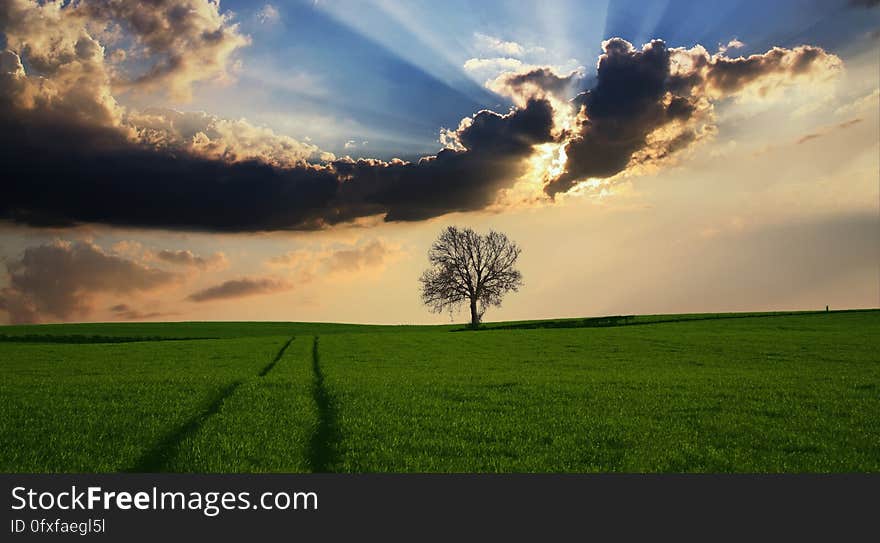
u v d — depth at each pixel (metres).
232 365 37.44
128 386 24.94
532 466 13.34
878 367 33.84
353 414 18.92
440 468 13.30
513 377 29.36
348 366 36.75
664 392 23.67
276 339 64.06
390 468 13.32
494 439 15.70
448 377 29.50
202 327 101.88
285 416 18.25
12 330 87.19
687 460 13.95
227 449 14.27
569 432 16.36
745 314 87.56
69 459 13.66
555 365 36.91
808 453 14.30
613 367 35.34
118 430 16.16
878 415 18.72
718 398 22.19
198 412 18.84
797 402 21.23
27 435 15.59
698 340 52.91
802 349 44.16
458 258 97.06
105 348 52.06
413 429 16.66
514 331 71.06
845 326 66.31
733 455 14.06
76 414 18.33
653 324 75.19
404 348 51.66
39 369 34.81
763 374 30.42
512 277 97.12
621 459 13.88
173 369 34.78
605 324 82.56
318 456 14.30
